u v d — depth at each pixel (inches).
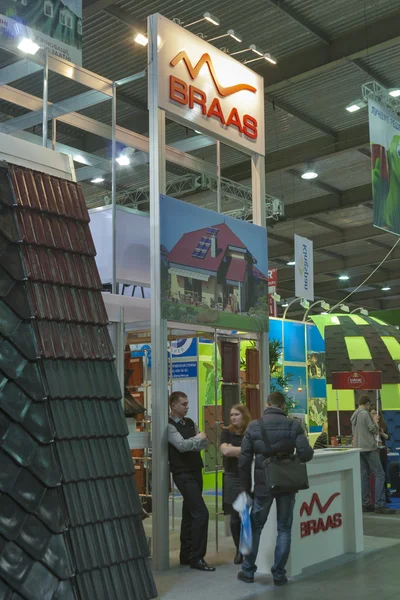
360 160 609.0
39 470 113.7
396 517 330.0
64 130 493.0
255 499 203.0
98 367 132.7
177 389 479.8
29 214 130.3
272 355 510.0
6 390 114.1
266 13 395.2
